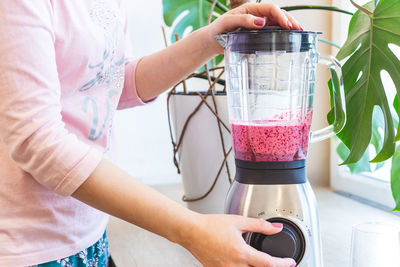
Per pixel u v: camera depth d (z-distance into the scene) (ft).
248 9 2.59
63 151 2.03
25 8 1.96
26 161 2.07
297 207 2.13
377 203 4.57
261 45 2.17
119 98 3.01
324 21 5.14
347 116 2.97
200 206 4.09
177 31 4.91
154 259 3.44
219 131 3.88
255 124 2.16
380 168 4.47
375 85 2.89
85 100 2.59
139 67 3.15
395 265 2.44
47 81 2.02
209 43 2.87
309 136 2.26
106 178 2.08
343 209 4.42
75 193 2.11
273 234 2.08
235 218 2.08
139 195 2.08
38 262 2.38
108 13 2.59
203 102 3.85
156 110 5.54
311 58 2.24
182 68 3.04
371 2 3.14
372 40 2.93
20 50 1.95
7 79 1.95
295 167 2.17
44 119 2.00
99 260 2.86
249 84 2.24
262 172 2.15
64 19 2.29
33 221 2.35
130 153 5.59
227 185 3.98
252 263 2.01
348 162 2.91
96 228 2.74
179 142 4.04
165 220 2.07
